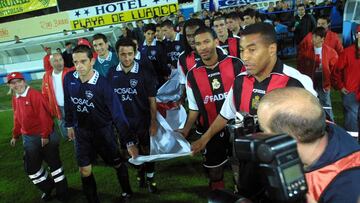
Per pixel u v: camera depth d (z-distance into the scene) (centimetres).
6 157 539
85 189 322
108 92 291
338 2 1067
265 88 193
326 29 501
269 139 78
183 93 389
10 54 1274
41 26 1549
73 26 1527
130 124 341
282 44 997
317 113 98
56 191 381
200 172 406
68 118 315
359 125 330
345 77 351
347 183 96
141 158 271
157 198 362
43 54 1256
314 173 100
